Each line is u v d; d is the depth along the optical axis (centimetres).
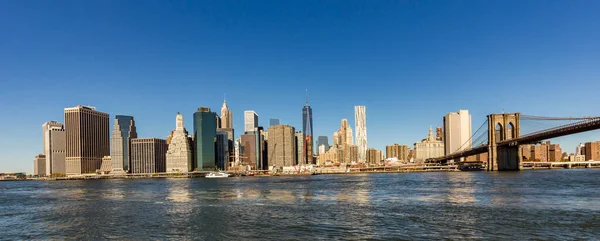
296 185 19175
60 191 19275
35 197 14888
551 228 6159
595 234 5756
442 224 6688
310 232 6425
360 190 14138
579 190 11475
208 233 6612
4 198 14738
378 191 13425
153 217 8319
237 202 10856
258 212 8662
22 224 7894
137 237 6462
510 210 7844
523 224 6481
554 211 7600
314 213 8256
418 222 6912
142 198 13050
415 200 10081
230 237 6294
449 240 5647
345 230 6481
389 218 7381
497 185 14400
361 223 6994
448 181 18688
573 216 7062
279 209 9050
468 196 10569
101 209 9862
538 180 16950
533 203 8725
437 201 9681
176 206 10175
